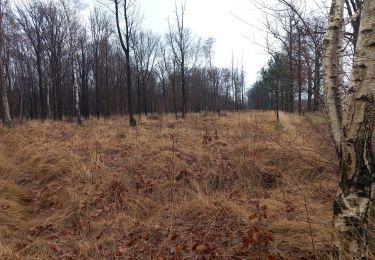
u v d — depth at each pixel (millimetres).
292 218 4547
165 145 8750
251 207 5117
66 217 5738
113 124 16906
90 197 6223
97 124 17406
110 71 37531
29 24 26656
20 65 33531
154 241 4609
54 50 27125
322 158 6027
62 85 32594
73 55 21547
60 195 6516
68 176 7301
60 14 29078
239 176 6598
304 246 3836
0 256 4484
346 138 2918
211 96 47750
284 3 4598
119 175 6938
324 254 3570
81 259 4418
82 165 7441
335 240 3023
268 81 18453
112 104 38094
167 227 4902
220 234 4434
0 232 5242
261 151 7461
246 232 4148
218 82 50906
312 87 5027
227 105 51094
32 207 6480
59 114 27203
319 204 4820
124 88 39656
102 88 35531
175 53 26922
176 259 3928
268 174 6617
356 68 2861
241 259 3795
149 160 7812
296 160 6648
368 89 2801
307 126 8617
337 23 3391
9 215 5824
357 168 2875
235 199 5590
